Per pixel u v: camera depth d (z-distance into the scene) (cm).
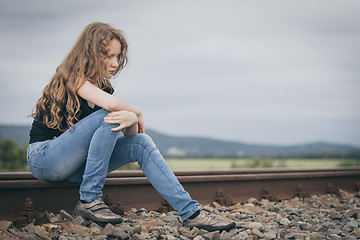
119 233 286
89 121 293
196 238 296
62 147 293
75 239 275
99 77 301
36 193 331
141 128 320
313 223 388
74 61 299
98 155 292
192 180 438
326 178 625
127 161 316
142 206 404
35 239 273
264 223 369
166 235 305
